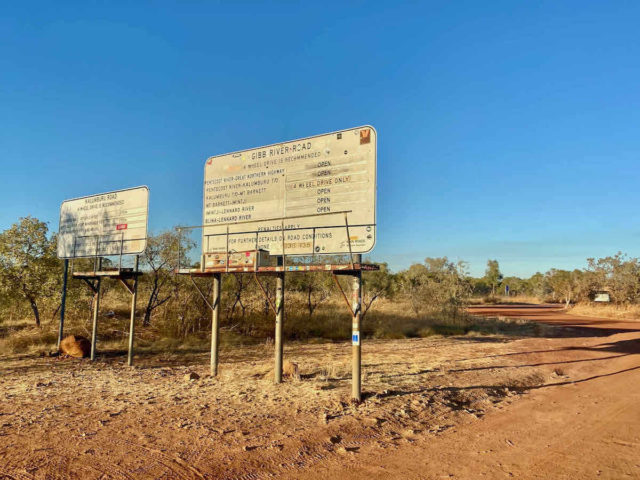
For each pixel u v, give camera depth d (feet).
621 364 50.55
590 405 31.01
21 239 59.16
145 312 70.49
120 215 46.37
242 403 27.32
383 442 21.42
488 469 18.48
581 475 18.01
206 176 40.22
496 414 28.09
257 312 78.23
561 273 244.01
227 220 38.34
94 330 46.39
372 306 105.81
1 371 39.52
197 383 33.78
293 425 22.93
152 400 28.07
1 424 22.66
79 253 49.47
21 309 62.95
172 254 68.74
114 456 18.42
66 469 16.99
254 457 18.66
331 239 32.22
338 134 32.86
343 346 60.75
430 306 96.84
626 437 23.54
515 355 53.11
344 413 25.32
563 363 49.88
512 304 229.04
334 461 18.75
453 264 100.78
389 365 43.52
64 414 24.71
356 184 31.58
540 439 22.97
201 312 71.92
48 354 48.73
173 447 19.57
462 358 49.57
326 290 83.10
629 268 156.15
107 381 34.81
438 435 22.98
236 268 35.60
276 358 33.45
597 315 146.92
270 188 36.06
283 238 31.99
